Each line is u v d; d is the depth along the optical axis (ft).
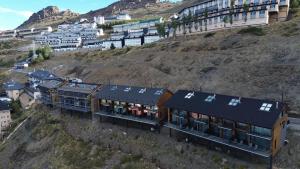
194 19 465.06
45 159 235.20
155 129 206.80
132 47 479.82
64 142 242.17
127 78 317.42
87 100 252.83
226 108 168.96
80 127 252.01
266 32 324.80
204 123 178.19
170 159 181.06
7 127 352.49
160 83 278.26
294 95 192.95
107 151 211.61
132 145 205.36
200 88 229.66
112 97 231.91
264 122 147.43
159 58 343.05
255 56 265.54
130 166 188.24
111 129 229.45
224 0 468.75
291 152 150.30
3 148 293.43
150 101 204.23
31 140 272.72
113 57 440.45
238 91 218.59
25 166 243.81
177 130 198.18
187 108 183.42
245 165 154.20
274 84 212.02
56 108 302.86
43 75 426.51
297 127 165.48
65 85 290.76
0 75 602.85
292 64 229.45
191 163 172.04
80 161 211.61
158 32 537.65
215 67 271.90
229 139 163.53
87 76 375.25
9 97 440.04
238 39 325.62
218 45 328.29
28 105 399.44
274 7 387.75
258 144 153.48
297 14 389.39
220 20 422.82
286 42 273.13
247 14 392.47
